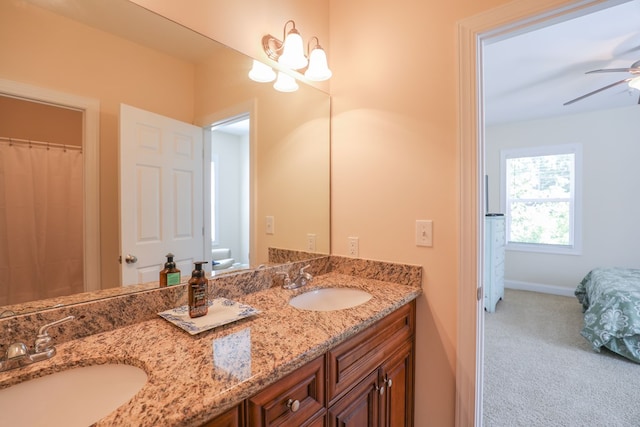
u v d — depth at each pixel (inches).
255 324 40.8
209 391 25.6
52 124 37.8
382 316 46.7
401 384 54.4
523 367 95.9
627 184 155.8
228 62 55.2
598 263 163.5
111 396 30.9
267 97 62.0
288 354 32.3
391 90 62.6
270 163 63.4
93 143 41.2
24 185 35.8
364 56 66.7
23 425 28.2
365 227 66.6
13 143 35.0
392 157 62.4
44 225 37.1
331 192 72.1
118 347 33.9
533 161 181.2
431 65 57.6
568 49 98.3
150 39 46.1
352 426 42.2
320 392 36.8
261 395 29.9
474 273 53.1
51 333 34.8
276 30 61.3
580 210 167.0
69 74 39.2
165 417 22.5
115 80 43.1
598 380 88.1
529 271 183.0
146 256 46.0
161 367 29.4
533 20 48.3
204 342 35.2
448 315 56.0
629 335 97.7
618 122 156.9
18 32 35.4
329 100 72.1
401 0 61.3
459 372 54.7
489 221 145.0
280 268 62.2
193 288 41.4
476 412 54.0
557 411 75.2
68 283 38.7
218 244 55.8
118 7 42.9
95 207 41.3
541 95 137.9
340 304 59.9
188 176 51.8
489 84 125.2
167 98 48.7
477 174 53.0
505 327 127.7
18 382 28.6
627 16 80.9
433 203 57.4
